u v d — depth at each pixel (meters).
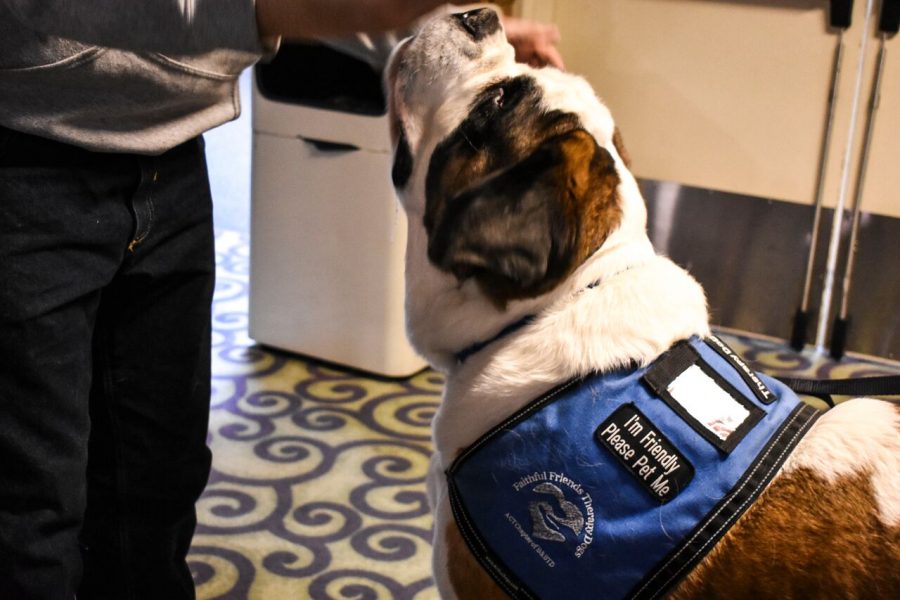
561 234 1.45
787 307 4.18
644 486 1.39
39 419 1.54
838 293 4.04
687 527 1.37
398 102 1.78
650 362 1.47
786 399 1.52
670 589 1.38
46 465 1.55
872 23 3.71
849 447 1.41
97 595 1.98
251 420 3.28
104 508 1.89
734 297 4.28
